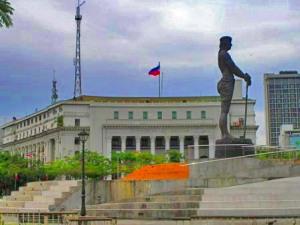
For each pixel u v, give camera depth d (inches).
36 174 3909.9
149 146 6363.2
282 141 4857.3
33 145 7180.1
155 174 1728.6
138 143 6284.5
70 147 6210.6
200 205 1489.9
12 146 7864.2
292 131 4827.8
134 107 6304.1
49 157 6565.0
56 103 6481.3
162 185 1695.4
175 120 6284.5
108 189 1776.6
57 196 1913.1
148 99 6427.2
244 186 1547.7
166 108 6318.9
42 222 1510.8
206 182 1648.6
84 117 6318.9
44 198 1930.4
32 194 2058.3
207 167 1686.8
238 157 1680.6
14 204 1979.6
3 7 1331.2
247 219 1309.1
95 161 4264.3
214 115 6254.9
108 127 6245.1
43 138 6820.9
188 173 1697.8
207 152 1972.2
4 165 4173.2
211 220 1314.0
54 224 1453.0
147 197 1624.0
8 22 1352.1
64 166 3791.8
